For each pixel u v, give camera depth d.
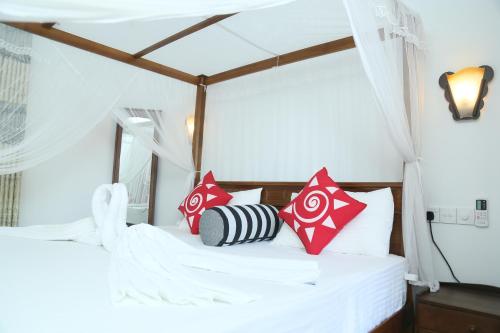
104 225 1.81
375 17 1.66
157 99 3.23
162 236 1.65
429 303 1.76
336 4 2.00
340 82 2.71
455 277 2.14
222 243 2.10
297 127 2.94
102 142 3.98
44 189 3.52
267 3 1.30
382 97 1.72
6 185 3.05
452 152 2.22
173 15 1.17
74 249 1.73
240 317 0.93
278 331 1.02
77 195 3.76
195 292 1.05
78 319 0.83
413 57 2.12
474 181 2.12
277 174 3.05
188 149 3.53
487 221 2.05
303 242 2.07
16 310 0.87
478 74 2.14
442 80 2.28
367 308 1.55
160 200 4.14
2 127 2.16
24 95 2.25
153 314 0.91
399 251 2.16
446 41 2.31
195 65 3.22
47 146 2.43
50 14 1.03
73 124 2.54
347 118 2.65
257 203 2.79
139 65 3.00
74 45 2.53
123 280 1.12
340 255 2.01
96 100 2.68
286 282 1.29
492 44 2.14
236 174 3.38
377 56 1.65
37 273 1.23
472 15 2.23
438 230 2.22
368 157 2.52
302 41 2.61
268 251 2.04
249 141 3.29
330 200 2.12
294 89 2.99
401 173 2.35
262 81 3.23
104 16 1.08
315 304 1.20
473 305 1.69
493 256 2.03
